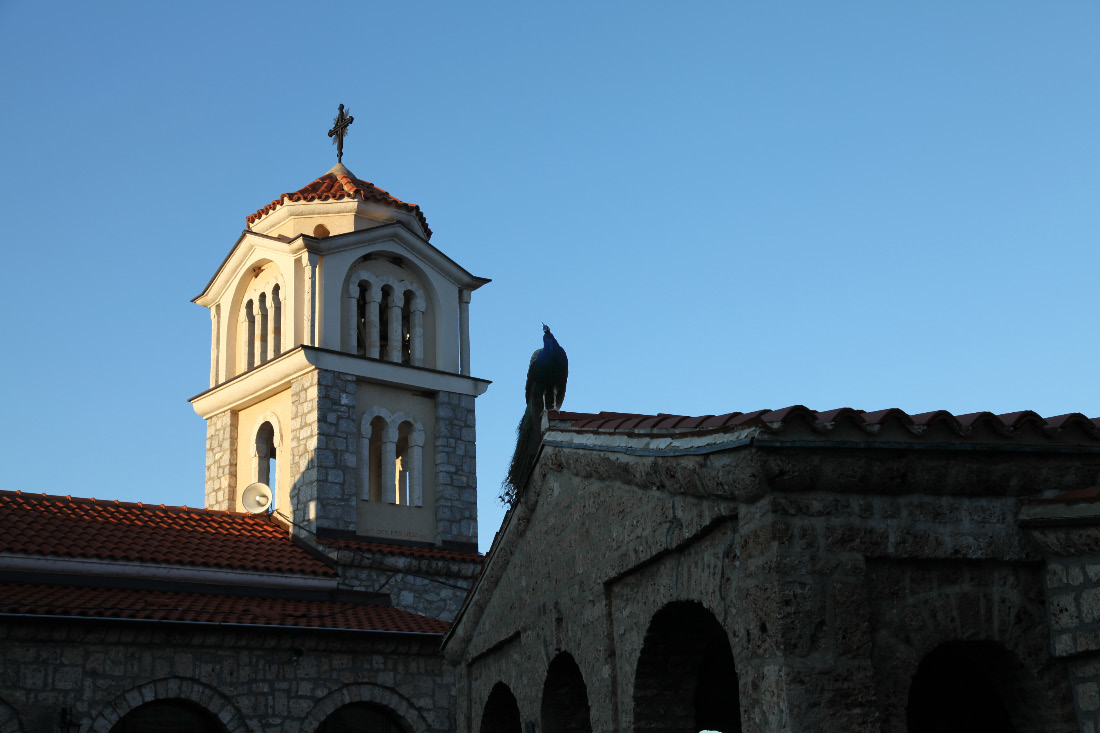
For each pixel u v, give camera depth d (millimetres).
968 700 11914
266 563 26000
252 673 22703
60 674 20656
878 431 9016
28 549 22766
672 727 11531
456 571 29266
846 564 8945
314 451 29188
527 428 14977
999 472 9336
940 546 9172
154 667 21672
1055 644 9219
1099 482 9602
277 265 31859
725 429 9336
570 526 13531
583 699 14422
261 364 30859
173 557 24547
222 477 31891
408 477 31484
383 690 24094
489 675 17109
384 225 32031
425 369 31906
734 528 9664
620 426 11727
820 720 8523
